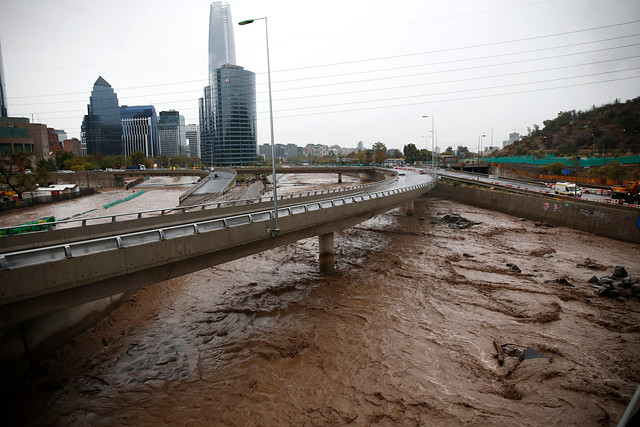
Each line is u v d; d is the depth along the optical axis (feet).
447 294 96.73
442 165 538.06
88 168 517.96
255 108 499.92
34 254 49.49
